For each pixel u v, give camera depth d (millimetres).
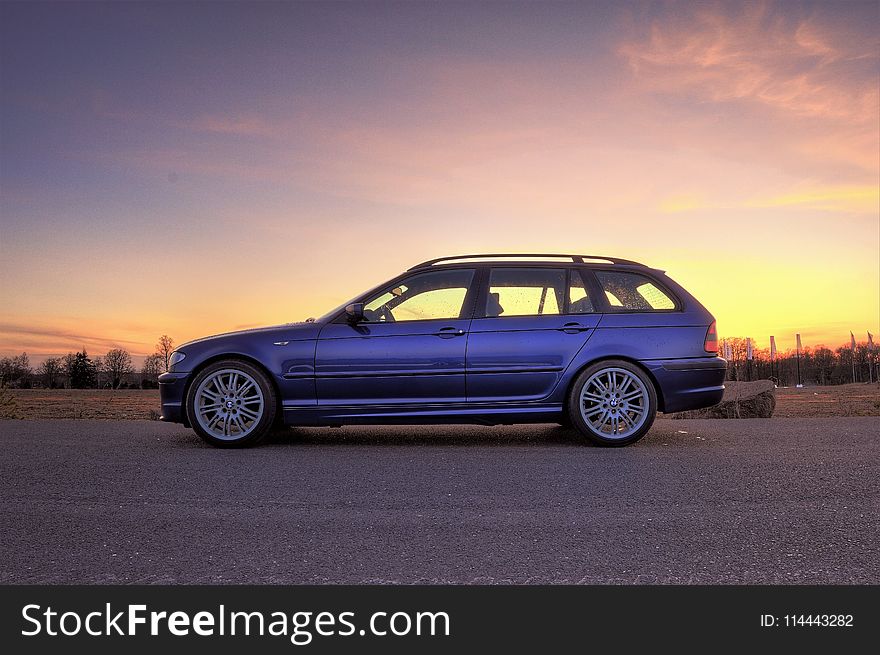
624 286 6902
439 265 6953
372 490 4590
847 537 3518
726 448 6289
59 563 3205
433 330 6699
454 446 6602
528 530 3654
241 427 6590
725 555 3260
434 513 4004
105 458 5797
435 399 6680
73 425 8305
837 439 6797
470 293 6832
